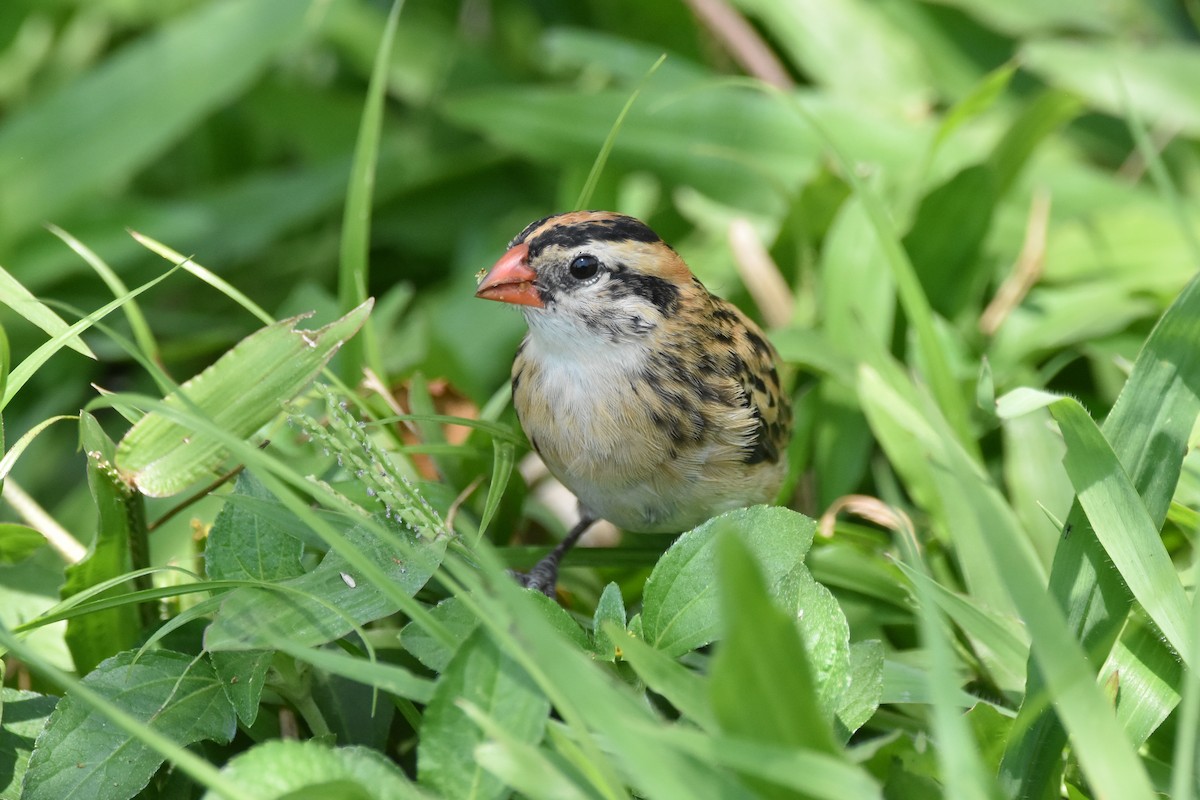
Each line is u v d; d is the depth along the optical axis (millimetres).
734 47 13164
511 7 14492
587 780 5410
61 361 11969
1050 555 8398
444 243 13188
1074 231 11203
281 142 14086
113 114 12047
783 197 11320
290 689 6680
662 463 8258
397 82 13742
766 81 12961
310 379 7305
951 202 10406
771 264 11117
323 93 13727
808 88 13688
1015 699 7258
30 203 11859
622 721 4840
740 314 9031
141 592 6621
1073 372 10836
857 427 9812
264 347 7289
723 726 4891
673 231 12812
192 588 6617
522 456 9375
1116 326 10344
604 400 8203
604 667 6504
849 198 10875
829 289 10375
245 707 6309
